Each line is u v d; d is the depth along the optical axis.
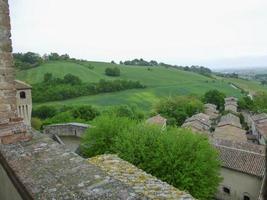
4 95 3.78
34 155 3.04
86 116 42.47
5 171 3.13
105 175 2.54
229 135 37.16
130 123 20.95
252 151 25.53
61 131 32.97
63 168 2.69
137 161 15.79
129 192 2.28
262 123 46.25
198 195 15.55
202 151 16.33
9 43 3.78
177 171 15.33
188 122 45.78
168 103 57.16
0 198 3.61
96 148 20.28
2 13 3.66
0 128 3.55
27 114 33.97
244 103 73.50
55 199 2.15
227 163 23.61
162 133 16.94
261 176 21.59
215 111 63.75
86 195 2.20
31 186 2.39
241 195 23.02
